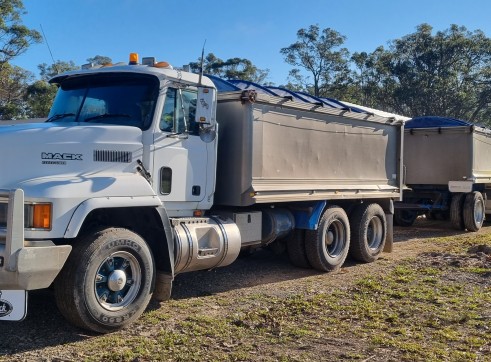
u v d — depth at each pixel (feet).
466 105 159.94
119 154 19.25
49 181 17.15
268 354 16.26
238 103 24.12
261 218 26.32
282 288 25.21
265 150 24.85
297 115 26.91
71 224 16.87
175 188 21.34
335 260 29.60
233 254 23.53
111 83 21.57
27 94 108.06
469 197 50.19
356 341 17.53
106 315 17.60
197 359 15.70
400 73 160.15
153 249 20.25
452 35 159.94
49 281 16.34
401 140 35.70
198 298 23.06
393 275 27.76
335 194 29.37
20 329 18.20
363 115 31.65
